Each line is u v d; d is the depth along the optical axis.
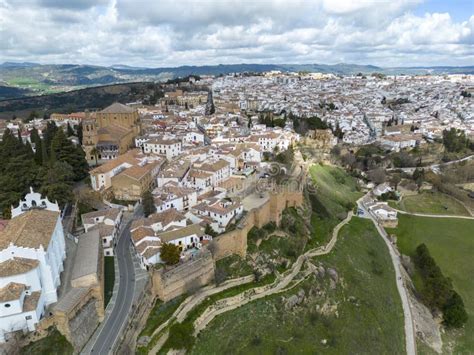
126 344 78.81
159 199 130.00
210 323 93.38
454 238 168.00
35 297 74.88
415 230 174.12
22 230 82.19
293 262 124.38
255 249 120.12
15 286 73.06
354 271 132.38
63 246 97.81
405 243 164.25
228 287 106.38
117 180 141.00
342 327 107.19
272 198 131.62
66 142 150.12
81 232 116.25
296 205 148.50
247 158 188.88
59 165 132.75
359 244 151.88
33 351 71.38
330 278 122.69
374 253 150.12
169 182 147.88
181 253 106.12
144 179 146.88
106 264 103.00
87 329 80.25
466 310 128.12
